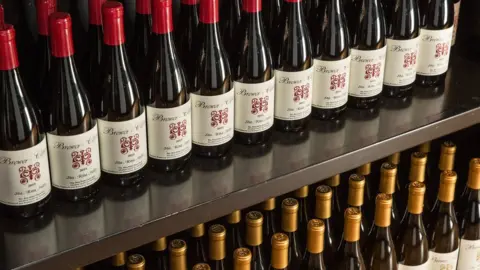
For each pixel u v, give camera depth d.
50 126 0.98
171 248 1.09
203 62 1.08
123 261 1.09
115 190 1.04
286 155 1.13
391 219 1.43
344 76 1.20
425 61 1.33
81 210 1.00
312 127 1.21
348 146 1.16
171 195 1.03
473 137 1.56
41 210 0.98
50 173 1.00
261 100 1.12
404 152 1.51
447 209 1.42
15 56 0.91
